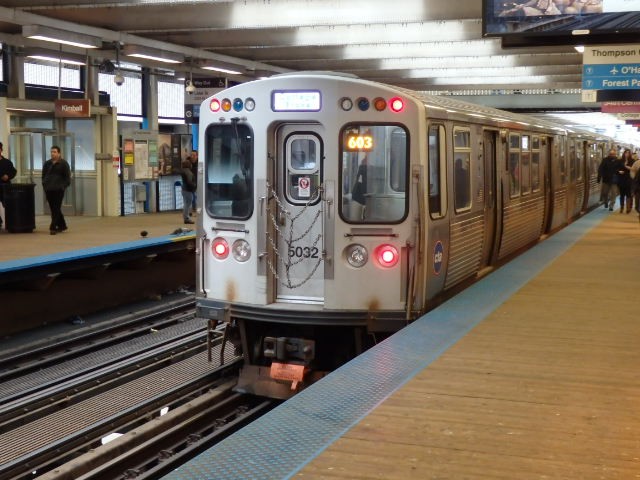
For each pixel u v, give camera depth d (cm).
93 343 1123
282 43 1967
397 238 795
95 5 1530
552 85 2959
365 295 801
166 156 2525
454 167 911
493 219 1145
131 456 705
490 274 1102
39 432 782
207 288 865
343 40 1922
